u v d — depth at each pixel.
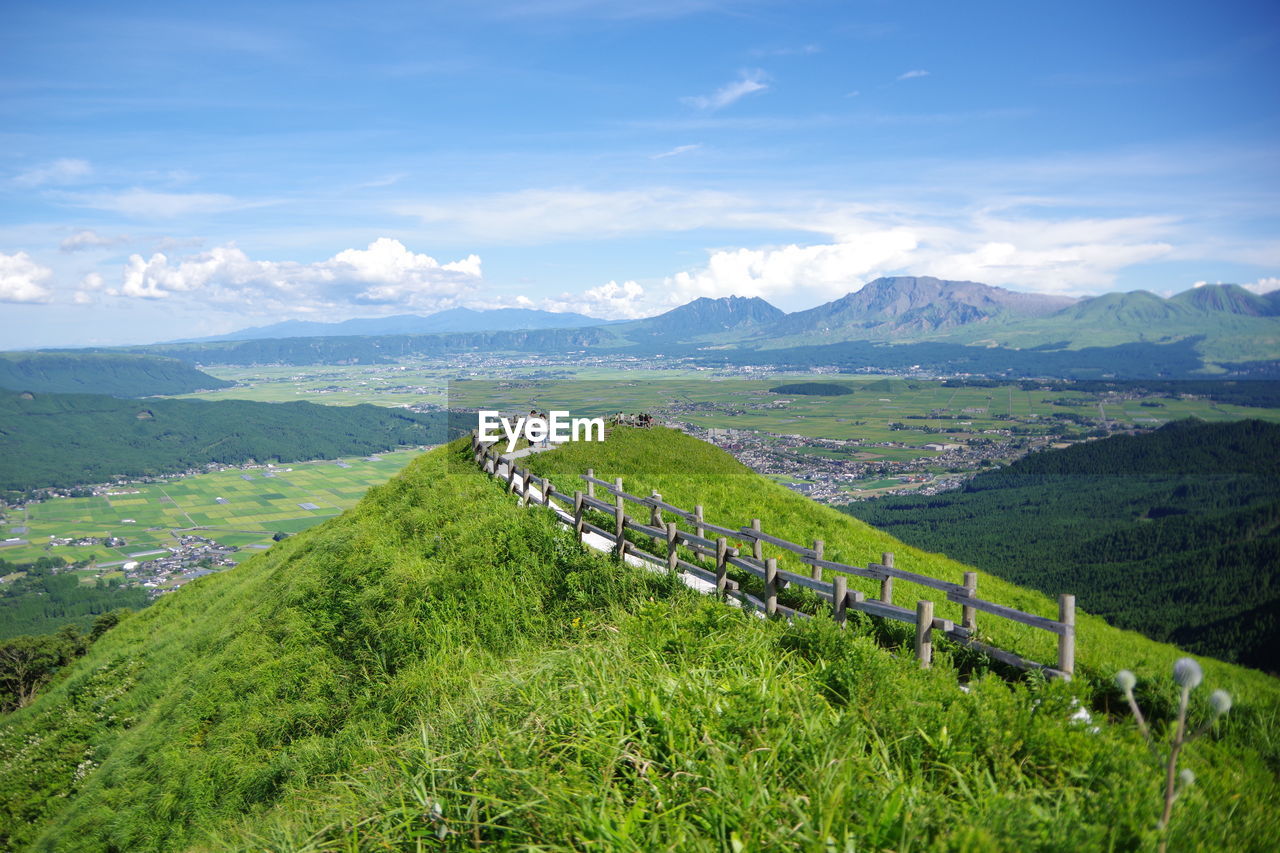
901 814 4.99
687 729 6.34
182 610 36.50
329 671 15.52
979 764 5.90
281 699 15.67
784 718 6.43
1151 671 8.78
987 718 6.45
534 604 14.49
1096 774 5.61
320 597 19.33
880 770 5.76
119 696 24.69
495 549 17.41
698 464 33.09
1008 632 10.75
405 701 12.41
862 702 7.04
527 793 5.89
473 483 26.00
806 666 8.30
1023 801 5.07
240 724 15.37
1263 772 6.36
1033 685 7.46
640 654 8.72
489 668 12.03
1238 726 7.34
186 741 16.44
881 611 9.36
